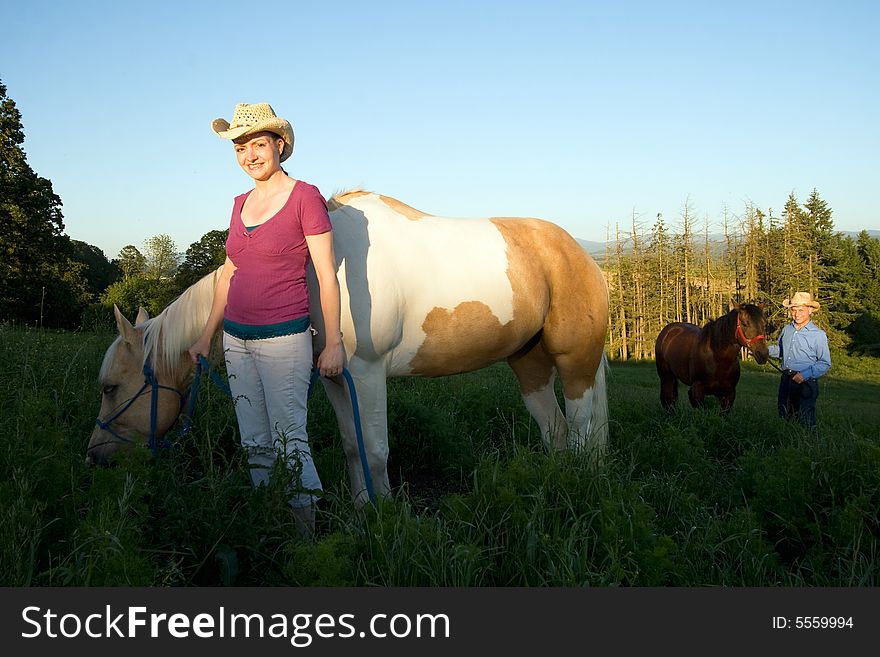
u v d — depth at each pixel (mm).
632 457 4062
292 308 2740
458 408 5645
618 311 56594
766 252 52500
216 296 2988
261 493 2430
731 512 3367
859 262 50938
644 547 2527
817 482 3297
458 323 3441
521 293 3662
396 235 3318
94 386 3994
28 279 28859
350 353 3102
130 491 2148
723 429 5375
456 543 2520
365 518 2547
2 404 3256
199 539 2330
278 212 2676
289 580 2229
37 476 2318
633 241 56562
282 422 2793
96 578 1884
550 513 2760
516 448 3420
